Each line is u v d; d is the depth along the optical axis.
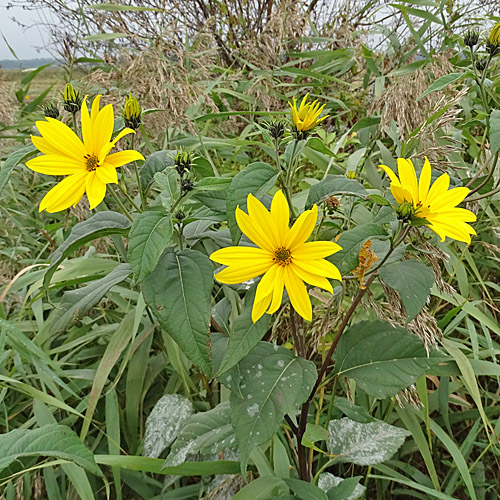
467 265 0.65
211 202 0.32
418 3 0.86
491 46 0.39
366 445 0.40
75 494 0.45
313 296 0.49
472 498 0.41
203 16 1.34
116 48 0.93
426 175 0.30
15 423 0.52
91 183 0.28
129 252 0.26
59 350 0.53
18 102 1.08
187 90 0.74
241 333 0.29
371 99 0.93
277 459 0.39
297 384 0.31
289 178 0.32
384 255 0.34
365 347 0.36
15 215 0.87
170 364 0.56
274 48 1.02
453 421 0.53
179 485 0.48
